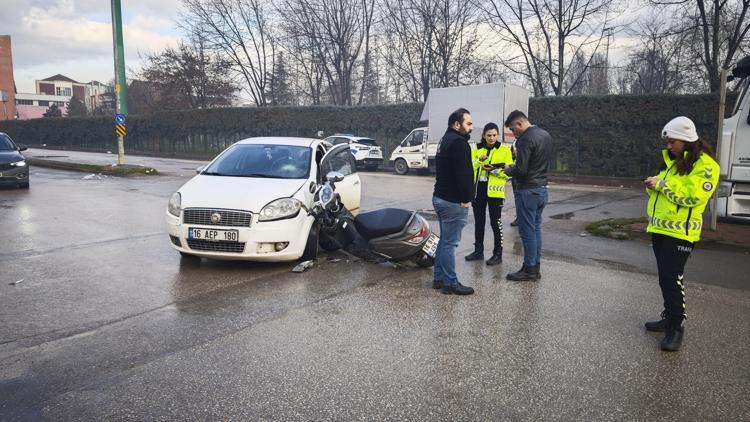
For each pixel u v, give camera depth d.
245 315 4.80
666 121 19.81
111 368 3.70
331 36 33.66
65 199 12.39
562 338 4.34
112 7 19.78
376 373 3.66
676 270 4.16
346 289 5.65
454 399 3.31
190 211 6.22
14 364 3.75
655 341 4.30
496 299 5.34
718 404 3.30
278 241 6.18
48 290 5.50
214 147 37.53
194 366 3.74
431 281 6.02
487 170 6.55
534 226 5.96
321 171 7.47
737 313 5.02
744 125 8.54
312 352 4.00
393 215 6.46
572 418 3.11
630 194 15.76
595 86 40.62
